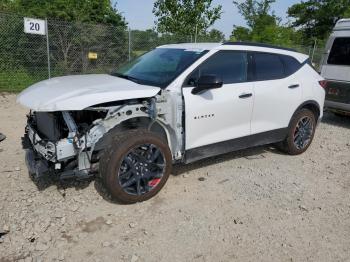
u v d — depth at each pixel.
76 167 3.59
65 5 13.58
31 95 3.60
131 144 3.59
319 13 36.97
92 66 12.09
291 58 5.41
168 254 3.07
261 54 4.96
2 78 10.61
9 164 4.69
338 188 4.52
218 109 4.32
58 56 11.55
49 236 3.22
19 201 3.76
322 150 6.07
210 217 3.66
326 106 8.03
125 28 12.31
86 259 2.96
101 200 3.88
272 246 3.24
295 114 5.42
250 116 4.77
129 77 4.45
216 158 5.32
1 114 7.57
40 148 3.49
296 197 4.20
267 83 4.91
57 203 3.77
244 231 3.45
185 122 4.05
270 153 5.72
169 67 4.31
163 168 3.93
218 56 4.41
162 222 3.54
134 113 3.69
